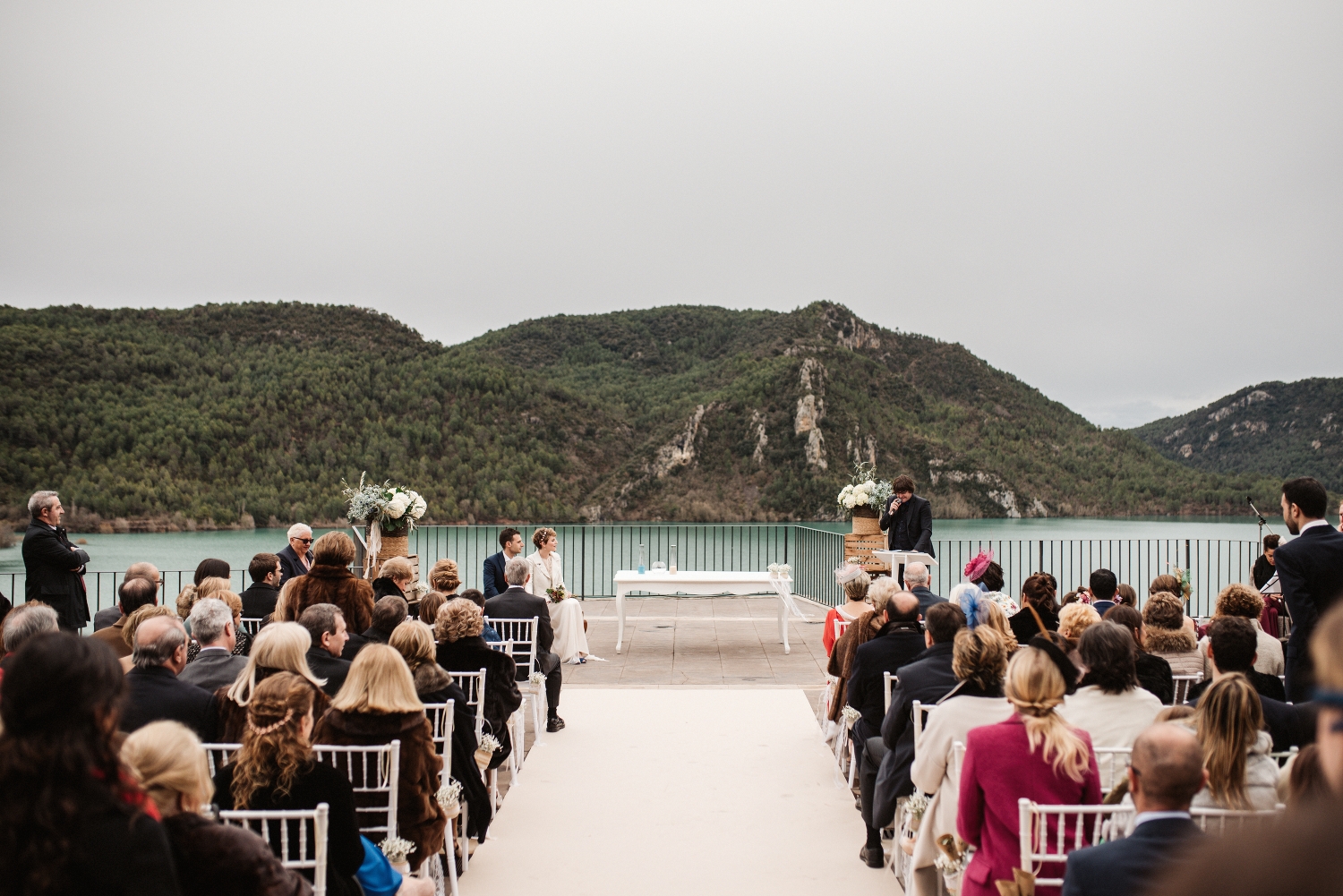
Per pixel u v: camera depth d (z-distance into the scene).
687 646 10.45
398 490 10.02
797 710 7.57
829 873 4.49
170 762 2.13
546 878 4.41
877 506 10.79
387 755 3.62
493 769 5.25
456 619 5.30
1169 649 5.04
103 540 42.31
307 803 2.91
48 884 1.61
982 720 3.60
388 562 6.71
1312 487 4.61
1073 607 4.90
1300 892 0.51
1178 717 3.03
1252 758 2.78
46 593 7.27
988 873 3.03
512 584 7.04
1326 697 1.05
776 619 12.65
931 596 5.94
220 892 2.09
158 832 1.76
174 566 31.70
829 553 14.46
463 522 59.19
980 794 3.12
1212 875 0.57
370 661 3.71
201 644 4.39
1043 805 2.88
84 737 1.70
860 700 4.95
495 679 5.31
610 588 16.83
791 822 5.16
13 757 1.65
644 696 8.02
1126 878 2.12
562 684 8.43
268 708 2.95
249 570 6.58
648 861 4.62
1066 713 3.58
